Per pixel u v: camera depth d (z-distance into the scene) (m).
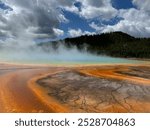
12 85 9.60
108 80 11.37
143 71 16.22
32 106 7.28
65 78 11.57
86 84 10.27
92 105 7.52
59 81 10.75
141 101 8.10
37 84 9.95
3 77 11.13
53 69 14.74
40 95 8.36
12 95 8.24
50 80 10.91
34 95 8.34
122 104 7.72
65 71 13.96
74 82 10.64
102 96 8.48
